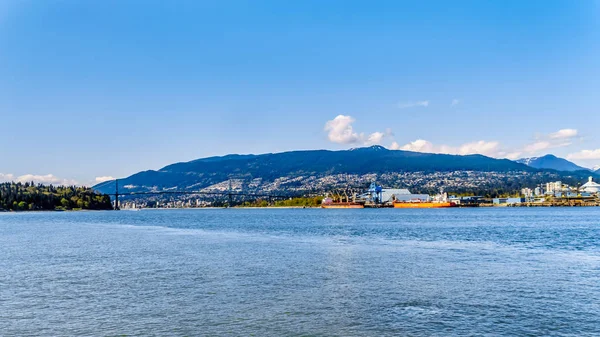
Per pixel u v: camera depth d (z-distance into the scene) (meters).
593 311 40.34
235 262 69.19
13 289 50.47
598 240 103.56
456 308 41.56
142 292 48.53
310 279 54.84
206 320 38.69
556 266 63.75
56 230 159.75
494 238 110.06
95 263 69.81
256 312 40.78
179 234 135.38
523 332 35.34
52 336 35.19
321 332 35.75
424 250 83.88
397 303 43.34
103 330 36.44
